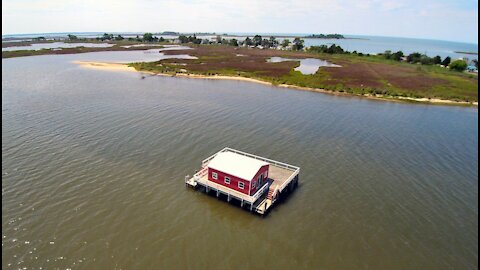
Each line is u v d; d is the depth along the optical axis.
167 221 30.83
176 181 37.69
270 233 30.25
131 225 29.78
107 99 70.69
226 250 27.70
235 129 55.16
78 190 34.44
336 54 195.50
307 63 152.00
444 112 76.19
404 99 87.88
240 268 25.86
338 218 32.78
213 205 34.06
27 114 57.66
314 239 29.70
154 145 46.66
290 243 29.05
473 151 50.69
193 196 35.28
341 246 28.95
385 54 183.62
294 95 85.44
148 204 33.06
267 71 119.56
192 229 30.05
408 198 36.59
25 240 27.00
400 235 30.62
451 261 27.73
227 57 165.00
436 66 157.62
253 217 32.53
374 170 42.84
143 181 37.12
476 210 34.72
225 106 69.69
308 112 68.75
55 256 25.64
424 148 51.31
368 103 81.44
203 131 53.31
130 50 196.75
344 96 88.50
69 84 85.81
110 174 38.06
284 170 40.69
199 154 44.62
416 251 28.73
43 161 40.09
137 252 26.66
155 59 149.62
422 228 31.69
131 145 46.16
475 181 40.78
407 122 65.81
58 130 50.38
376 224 32.06
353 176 41.03
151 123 55.72
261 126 57.50
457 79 118.56
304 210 33.97
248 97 79.94
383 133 57.69
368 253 28.28
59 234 27.95
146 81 95.06
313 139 52.72
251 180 32.72
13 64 121.25
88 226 29.19
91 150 43.94
